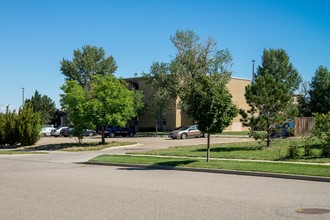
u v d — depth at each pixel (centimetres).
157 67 5431
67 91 3284
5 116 3738
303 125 3762
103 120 3209
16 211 877
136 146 3359
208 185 1273
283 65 6450
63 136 5881
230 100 1844
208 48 5462
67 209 894
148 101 6197
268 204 940
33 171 1741
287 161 1814
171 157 2134
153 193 1112
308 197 1036
